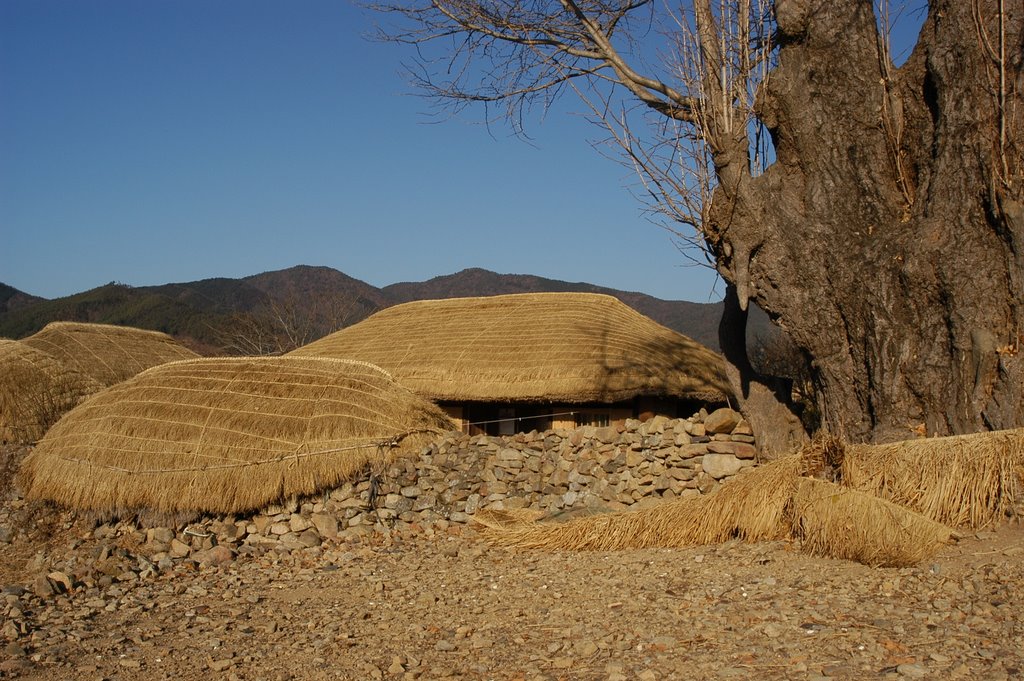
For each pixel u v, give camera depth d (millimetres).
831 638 5953
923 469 8109
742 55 10227
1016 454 7770
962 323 8828
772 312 10250
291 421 12758
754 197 9930
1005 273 8695
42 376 16078
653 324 20562
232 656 7211
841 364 9891
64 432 13609
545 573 8750
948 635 5766
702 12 10375
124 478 12289
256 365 14227
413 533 11906
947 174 9031
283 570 10539
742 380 10938
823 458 8695
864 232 9820
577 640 6660
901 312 9305
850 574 7227
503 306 20562
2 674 6992
